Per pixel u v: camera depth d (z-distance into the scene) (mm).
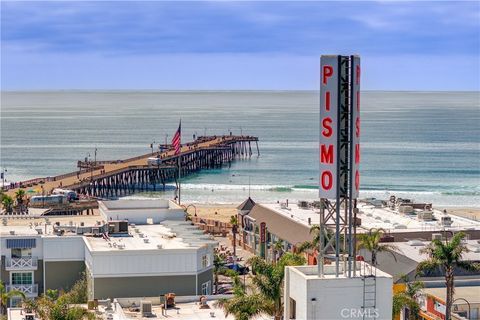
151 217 104125
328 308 47938
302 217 127000
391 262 89500
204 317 74750
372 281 47938
